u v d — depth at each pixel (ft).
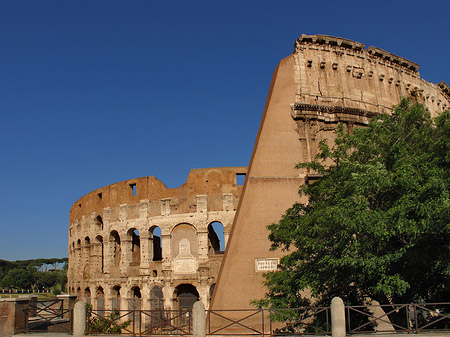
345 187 97.81
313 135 162.30
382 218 88.02
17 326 99.35
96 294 245.04
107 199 246.68
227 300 138.82
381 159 100.27
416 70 205.57
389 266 93.66
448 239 87.10
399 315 103.76
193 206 216.33
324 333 90.74
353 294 108.47
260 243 144.77
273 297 112.98
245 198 148.66
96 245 252.83
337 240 96.94
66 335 97.14
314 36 174.81
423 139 97.81
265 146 156.04
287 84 166.20
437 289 103.96
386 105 186.19
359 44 182.50
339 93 174.09
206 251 210.38
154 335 97.40
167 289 211.82
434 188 83.71
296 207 123.75
